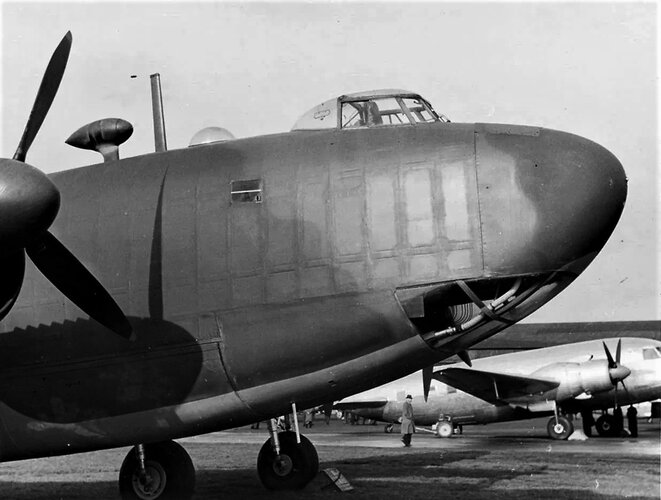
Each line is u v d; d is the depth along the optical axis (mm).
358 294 10195
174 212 10984
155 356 10867
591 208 9906
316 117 11477
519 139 10297
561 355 34344
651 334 55750
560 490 12992
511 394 31547
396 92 11508
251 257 10562
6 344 11430
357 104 11398
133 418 11062
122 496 12391
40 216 8383
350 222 10281
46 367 11297
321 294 10305
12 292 9156
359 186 10359
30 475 17703
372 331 10258
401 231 10125
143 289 10930
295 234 10438
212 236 10750
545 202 9875
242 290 10562
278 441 13312
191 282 10758
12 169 8414
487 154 10164
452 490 13117
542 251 9859
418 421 36375
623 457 19812
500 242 9859
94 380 11102
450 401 35406
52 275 9867
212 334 10664
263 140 11273
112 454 24625
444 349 10734
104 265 11125
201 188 10992
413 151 10406
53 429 11344
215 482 15078
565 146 10227
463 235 9953
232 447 26812
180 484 12219
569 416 33281
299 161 10742
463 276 9883
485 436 33844
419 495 12500
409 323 10188
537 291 10367
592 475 15227
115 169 11711
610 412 50375
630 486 13523
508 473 15891
